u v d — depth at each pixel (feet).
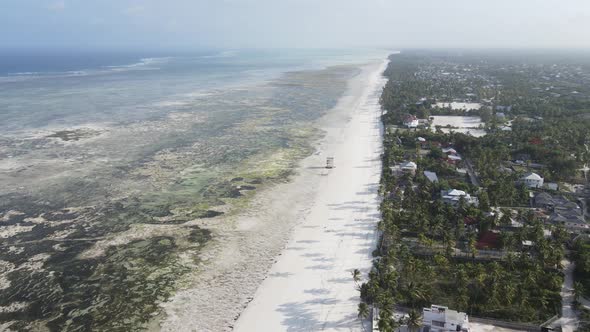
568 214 313.73
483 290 229.45
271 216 326.65
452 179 401.90
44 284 242.78
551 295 226.38
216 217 324.19
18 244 284.00
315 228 307.78
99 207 339.16
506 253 264.52
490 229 294.46
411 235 293.02
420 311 213.87
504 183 364.17
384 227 286.46
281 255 272.51
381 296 213.25
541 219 314.55
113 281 245.45
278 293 234.58
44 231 301.43
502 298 220.84
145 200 352.69
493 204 340.39
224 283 243.81
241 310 221.25
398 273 244.01
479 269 234.99
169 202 349.20
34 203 344.90
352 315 216.74
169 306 224.33
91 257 269.44
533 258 257.14
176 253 274.57
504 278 237.86
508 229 299.17
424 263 248.11
